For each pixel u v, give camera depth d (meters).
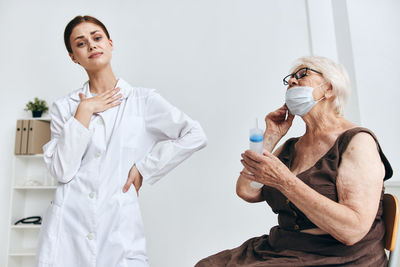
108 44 1.43
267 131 1.41
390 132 2.22
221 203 2.83
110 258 1.18
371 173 0.96
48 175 3.00
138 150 1.39
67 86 3.21
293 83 1.22
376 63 2.31
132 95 1.46
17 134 2.88
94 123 1.34
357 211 0.93
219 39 3.08
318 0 2.88
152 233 2.84
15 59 3.27
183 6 3.19
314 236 1.03
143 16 3.22
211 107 2.98
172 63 3.10
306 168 1.15
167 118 1.40
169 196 2.88
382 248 1.03
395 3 2.32
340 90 1.17
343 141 1.06
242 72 3.00
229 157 2.88
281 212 1.18
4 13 3.35
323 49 2.79
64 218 1.23
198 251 2.78
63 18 3.32
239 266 1.11
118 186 1.26
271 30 3.02
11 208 2.80
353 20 2.41
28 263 2.92
